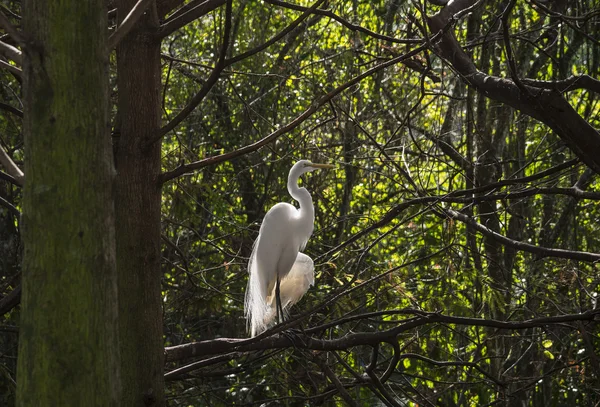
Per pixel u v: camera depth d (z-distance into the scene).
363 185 17.41
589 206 16.70
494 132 16.84
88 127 4.02
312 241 15.27
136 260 6.38
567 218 16.69
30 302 3.90
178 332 14.59
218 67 5.98
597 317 10.42
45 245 3.89
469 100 13.62
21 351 3.90
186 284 13.78
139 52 6.46
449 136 17.06
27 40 3.96
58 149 3.95
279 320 10.39
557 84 9.75
